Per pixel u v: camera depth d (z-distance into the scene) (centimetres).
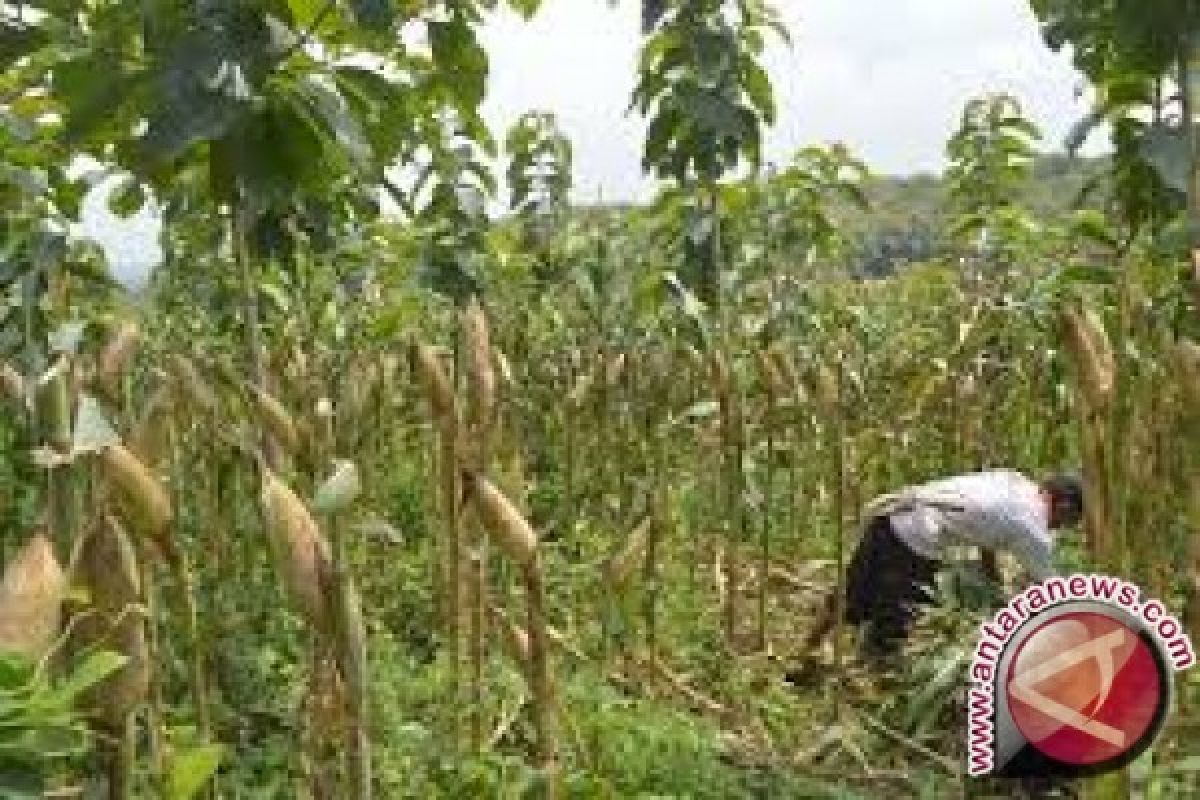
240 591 448
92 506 203
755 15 583
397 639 539
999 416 800
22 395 262
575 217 966
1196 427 306
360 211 423
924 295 1047
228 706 405
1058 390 686
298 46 278
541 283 886
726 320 658
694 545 720
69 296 418
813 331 834
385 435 662
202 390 251
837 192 851
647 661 556
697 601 640
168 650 374
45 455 193
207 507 430
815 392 671
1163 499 400
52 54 321
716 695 564
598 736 429
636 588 551
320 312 580
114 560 186
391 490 654
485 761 362
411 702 446
